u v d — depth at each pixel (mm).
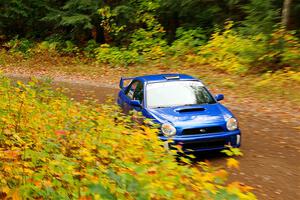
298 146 8289
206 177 4359
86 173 4258
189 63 20203
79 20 25406
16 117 6859
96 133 6262
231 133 7676
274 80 15219
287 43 16875
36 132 6172
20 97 8016
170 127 7445
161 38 25766
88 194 3572
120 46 26109
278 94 13367
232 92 14414
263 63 17203
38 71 22953
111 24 26250
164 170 4473
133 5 26047
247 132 9609
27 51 28062
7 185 3912
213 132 7590
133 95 9531
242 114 11484
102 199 3186
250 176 6660
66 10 28031
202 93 8805
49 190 3715
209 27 23891
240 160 7508
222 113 8023
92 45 26453
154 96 8633
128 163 4492
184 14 23812
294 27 20016
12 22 31391
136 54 22625
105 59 23734
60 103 8883
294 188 6117
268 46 16984
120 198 3705
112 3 26750
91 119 7156
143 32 24625
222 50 19078
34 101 8398
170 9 24516
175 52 22172
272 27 17234
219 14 23031
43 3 29516
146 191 3438
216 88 15242
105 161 5027
